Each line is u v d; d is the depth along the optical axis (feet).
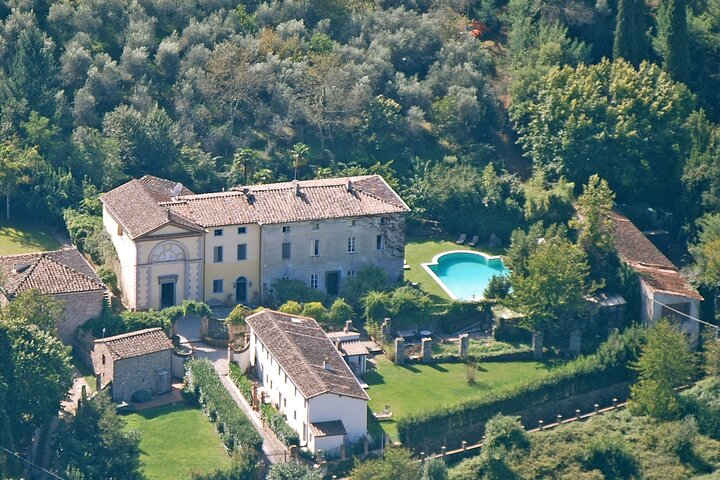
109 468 634.84
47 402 649.20
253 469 650.02
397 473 647.15
